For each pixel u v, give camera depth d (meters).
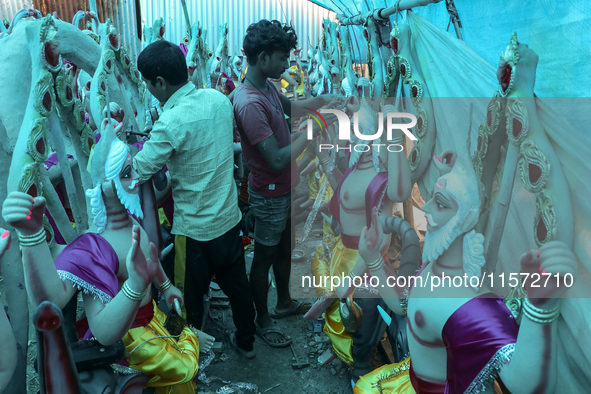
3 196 1.58
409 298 1.17
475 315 0.98
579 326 0.79
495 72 0.93
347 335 1.99
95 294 1.37
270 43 2.02
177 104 1.90
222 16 8.92
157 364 1.62
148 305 1.71
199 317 2.19
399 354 1.69
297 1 8.91
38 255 1.24
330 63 3.41
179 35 8.77
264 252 2.37
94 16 2.83
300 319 2.71
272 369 2.26
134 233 1.34
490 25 0.98
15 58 1.54
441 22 1.36
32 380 2.12
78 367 1.38
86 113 2.53
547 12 0.80
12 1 7.32
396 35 1.19
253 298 2.49
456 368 1.02
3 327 1.19
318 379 2.17
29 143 1.43
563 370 0.86
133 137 2.45
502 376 0.93
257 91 2.11
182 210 2.01
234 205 2.10
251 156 2.20
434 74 1.11
